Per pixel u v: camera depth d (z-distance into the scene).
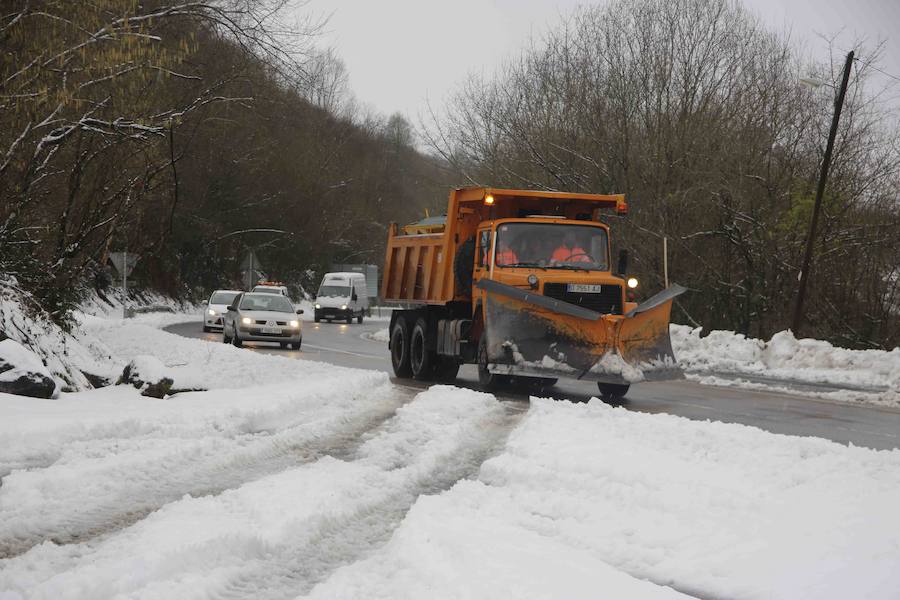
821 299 33.62
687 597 5.02
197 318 55.53
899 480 7.85
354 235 83.44
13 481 7.74
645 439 10.00
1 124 15.69
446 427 11.36
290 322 30.47
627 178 37.38
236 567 5.55
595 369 15.30
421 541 6.02
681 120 37.78
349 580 5.30
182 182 57.97
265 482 7.82
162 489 7.71
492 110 43.16
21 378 12.41
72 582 5.09
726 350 28.31
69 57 14.77
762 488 7.55
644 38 40.12
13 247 16.98
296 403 12.93
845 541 5.95
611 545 6.19
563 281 16.39
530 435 10.33
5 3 14.98
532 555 5.73
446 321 18.61
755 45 39.84
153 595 4.91
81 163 17.62
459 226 18.86
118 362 19.25
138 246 41.34
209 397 13.30
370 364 24.55
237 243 67.00
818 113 36.34
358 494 7.57
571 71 41.50
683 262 35.88
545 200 18.66
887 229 33.34
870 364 25.38
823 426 13.73
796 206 34.53
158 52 15.02
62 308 17.53
